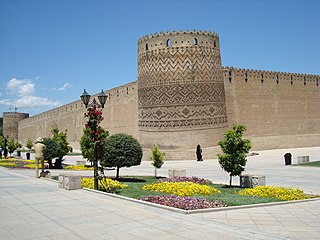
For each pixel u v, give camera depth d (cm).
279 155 3250
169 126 3108
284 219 855
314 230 756
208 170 2275
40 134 7356
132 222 831
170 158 3045
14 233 761
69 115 5859
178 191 1260
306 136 4294
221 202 1050
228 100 3609
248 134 3738
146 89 3253
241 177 1481
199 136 3102
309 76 4459
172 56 3141
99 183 1451
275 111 4009
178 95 3106
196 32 3186
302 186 1471
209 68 3216
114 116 4425
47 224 833
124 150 1742
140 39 3347
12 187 1474
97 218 880
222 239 688
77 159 3759
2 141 4972
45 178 1783
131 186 1528
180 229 763
